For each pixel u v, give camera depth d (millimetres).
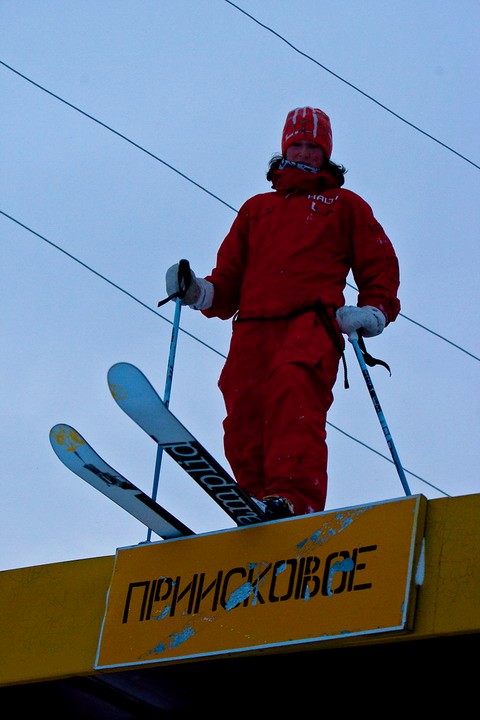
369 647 8727
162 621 9156
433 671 9070
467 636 8211
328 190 11586
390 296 11164
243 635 8742
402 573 8312
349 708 9945
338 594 8500
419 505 8477
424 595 8250
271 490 10188
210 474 9023
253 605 8820
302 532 8875
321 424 10547
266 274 11234
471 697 9453
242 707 10227
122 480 9227
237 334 11148
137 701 10367
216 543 9219
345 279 11352
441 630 8070
